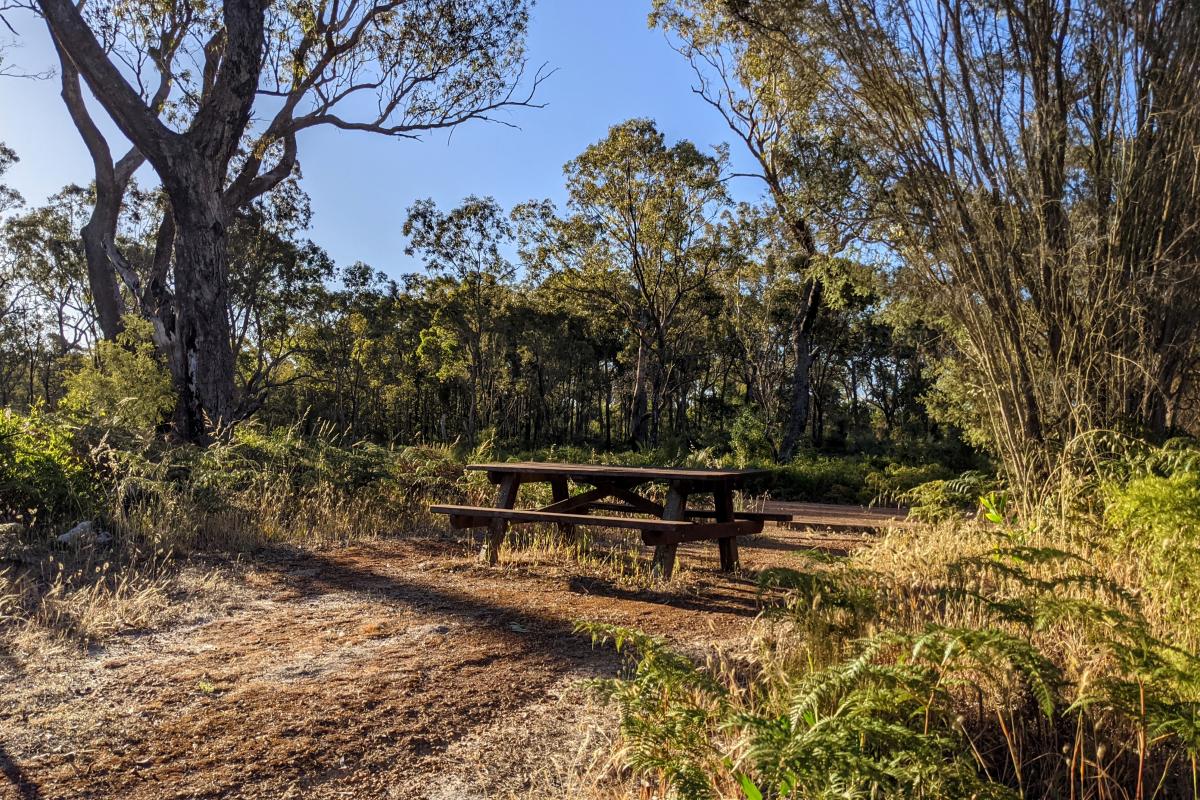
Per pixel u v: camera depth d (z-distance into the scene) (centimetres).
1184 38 529
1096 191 561
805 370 2512
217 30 1850
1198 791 203
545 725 289
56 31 1223
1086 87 562
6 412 724
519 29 2006
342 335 4709
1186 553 289
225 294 1355
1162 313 548
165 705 308
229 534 671
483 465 647
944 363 1345
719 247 3105
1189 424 678
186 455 843
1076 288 552
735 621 434
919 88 567
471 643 393
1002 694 242
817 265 1545
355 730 284
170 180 1301
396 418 5825
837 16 582
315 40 1838
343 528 748
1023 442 559
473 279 4072
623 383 5441
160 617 439
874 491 1561
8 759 260
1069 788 212
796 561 647
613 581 546
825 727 193
